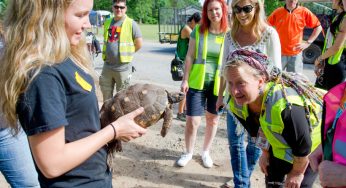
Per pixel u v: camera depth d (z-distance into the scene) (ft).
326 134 5.73
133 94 7.17
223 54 11.08
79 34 5.26
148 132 17.10
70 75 5.04
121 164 13.88
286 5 19.84
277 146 7.88
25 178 7.76
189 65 13.06
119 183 12.51
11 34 4.85
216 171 13.48
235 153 10.89
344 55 14.44
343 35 13.82
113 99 7.23
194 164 13.99
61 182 5.46
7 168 7.63
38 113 4.68
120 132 5.62
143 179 12.85
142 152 14.99
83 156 5.14
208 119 13.52
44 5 4.77
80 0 5.00
